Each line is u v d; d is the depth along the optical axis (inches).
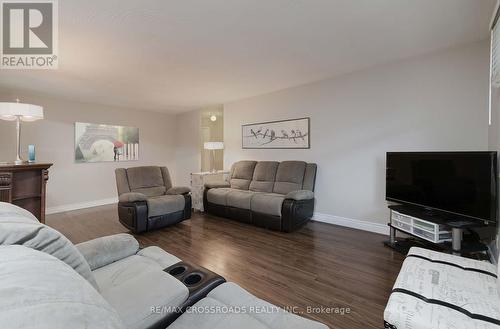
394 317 38.1
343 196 137.8
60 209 180.2
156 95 175.5
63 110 182.9
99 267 51.0
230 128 201.6
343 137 136.6
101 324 16.7
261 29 84.2
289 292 72.9
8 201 95.8
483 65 95.2
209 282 45.7
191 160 248.1
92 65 114.3
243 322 34.2
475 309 37.7
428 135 108.6
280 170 157.3
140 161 231.5
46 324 14.2
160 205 129.4
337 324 59.3
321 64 119.0
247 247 108.2
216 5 70.1
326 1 68.9
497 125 81.2
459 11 74.5
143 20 77.4
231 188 173.3
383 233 122.8
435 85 106.3
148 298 37.1
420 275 48.0
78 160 189.6
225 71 126.0
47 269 20.8
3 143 157.8
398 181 106.7
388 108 119.6
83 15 74.4
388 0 68.9
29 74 126.0
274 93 169.5
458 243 79.5
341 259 95.2
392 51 104.7
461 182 83.0
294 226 126.2
